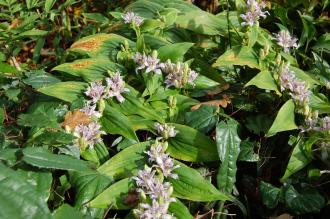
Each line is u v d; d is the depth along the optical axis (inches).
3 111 21.2
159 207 16.7
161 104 22.4
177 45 23.7
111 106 22.2
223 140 19.9
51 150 18.5
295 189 20.1
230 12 28.6
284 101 22.7
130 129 20.6
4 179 13.8
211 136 21.1
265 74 22.2
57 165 15.8
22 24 29.6
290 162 19.9
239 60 23.3
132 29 28.2
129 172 19.4
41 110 21.4
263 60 23.7
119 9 33.2
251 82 21.6
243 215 20.7
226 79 25.0
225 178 19.9
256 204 20.9
